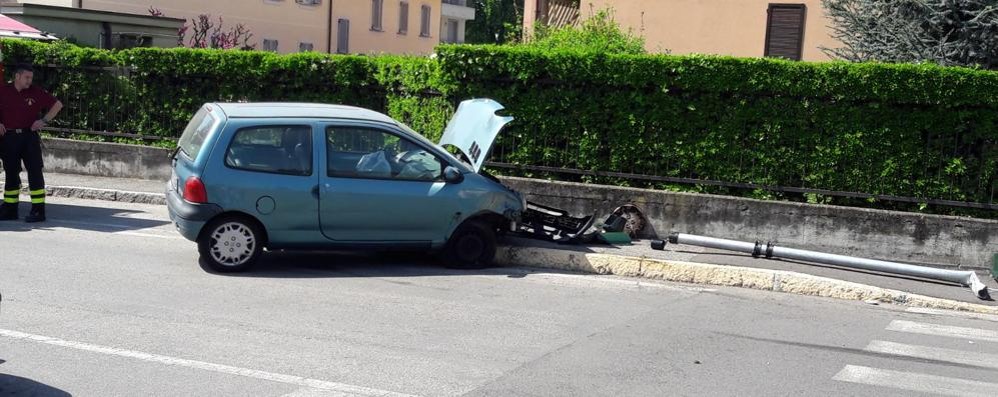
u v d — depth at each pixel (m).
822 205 11.75
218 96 15.77
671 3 18.02
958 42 14.00
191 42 40.44
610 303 9.15
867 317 9.12
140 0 38.31
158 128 16.30
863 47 14.80
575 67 12.70
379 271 10.20
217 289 8.93
